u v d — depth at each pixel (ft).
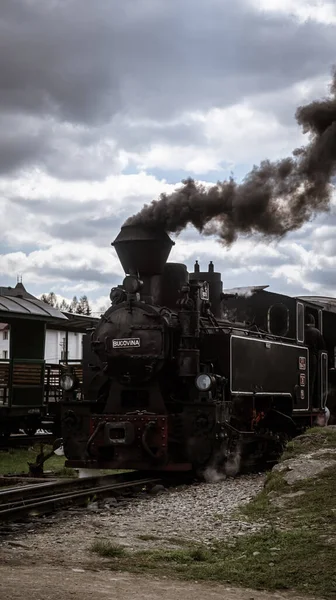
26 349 69.72
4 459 58.49
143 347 46.68
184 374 46.85
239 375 50.11
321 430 51.39
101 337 48.19
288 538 27.32
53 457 61.36
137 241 48.67
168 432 45.83
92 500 37.35
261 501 35.29
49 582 21.20
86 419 48.39
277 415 58.85
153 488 41.60
